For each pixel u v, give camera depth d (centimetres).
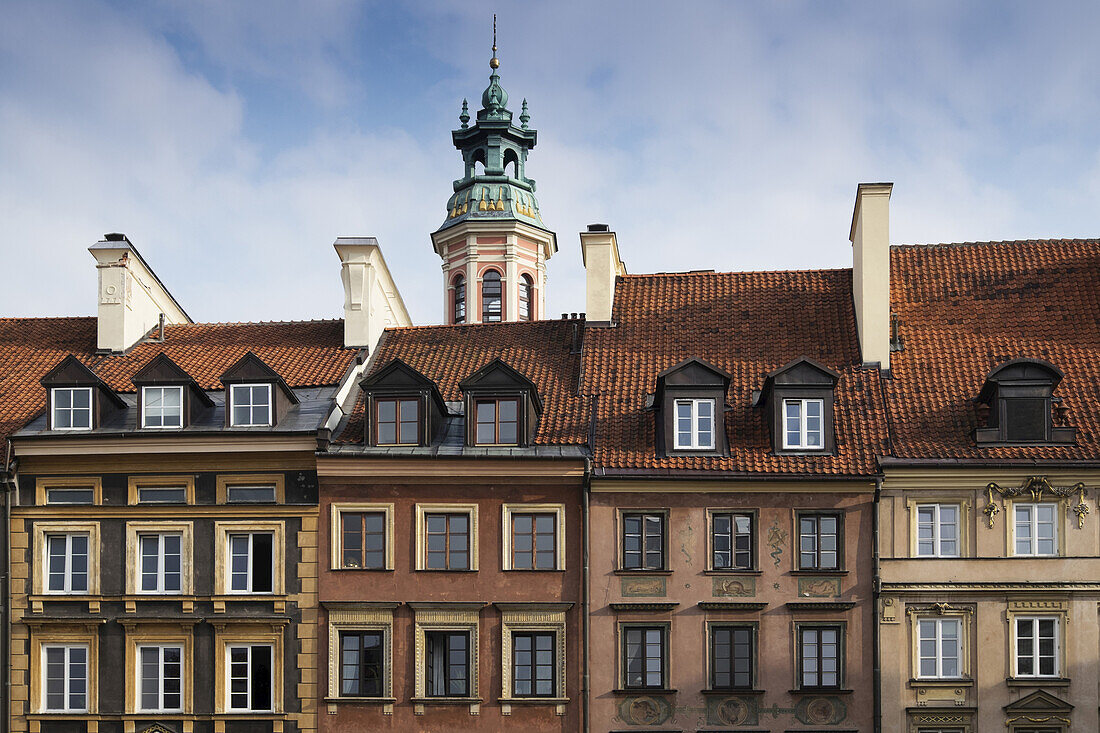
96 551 3650
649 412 3731
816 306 4091
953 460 3506
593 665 3522
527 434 3641
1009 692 3450
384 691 3544
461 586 3575
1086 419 3584
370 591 3581
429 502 3612
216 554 3619
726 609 3522
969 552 3503
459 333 4209
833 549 3550
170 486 3669
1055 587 3459
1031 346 3834
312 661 3566
